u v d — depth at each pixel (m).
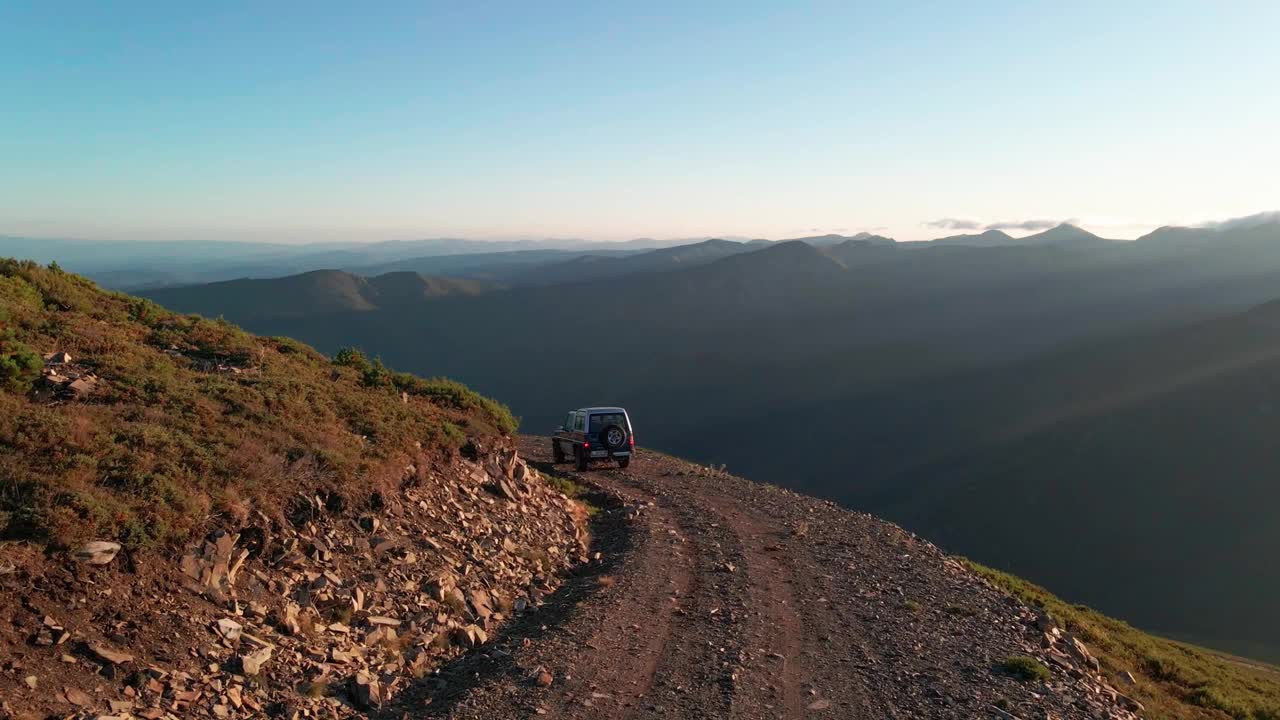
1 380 8.59
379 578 8.80
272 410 10.81
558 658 7.90
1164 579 99.81
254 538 7.90
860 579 12.16
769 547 14.19
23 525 6.16
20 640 5.39
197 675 5.99
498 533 12.07
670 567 12.30
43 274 14.32
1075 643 10.62
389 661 7.48
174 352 13.14
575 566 12.77
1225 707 11.16
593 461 24.20
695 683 7.40
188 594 6.77
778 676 7.71
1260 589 92.94
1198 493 114.38
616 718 6.50
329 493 9.36
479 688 7.03
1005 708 7.18
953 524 125.94
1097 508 120.31
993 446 153.50
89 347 11.26
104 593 6.18
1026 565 110.12
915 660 8.42
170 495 7.30
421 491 11.61
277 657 6.71
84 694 5.26
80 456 7.21
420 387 17.50
